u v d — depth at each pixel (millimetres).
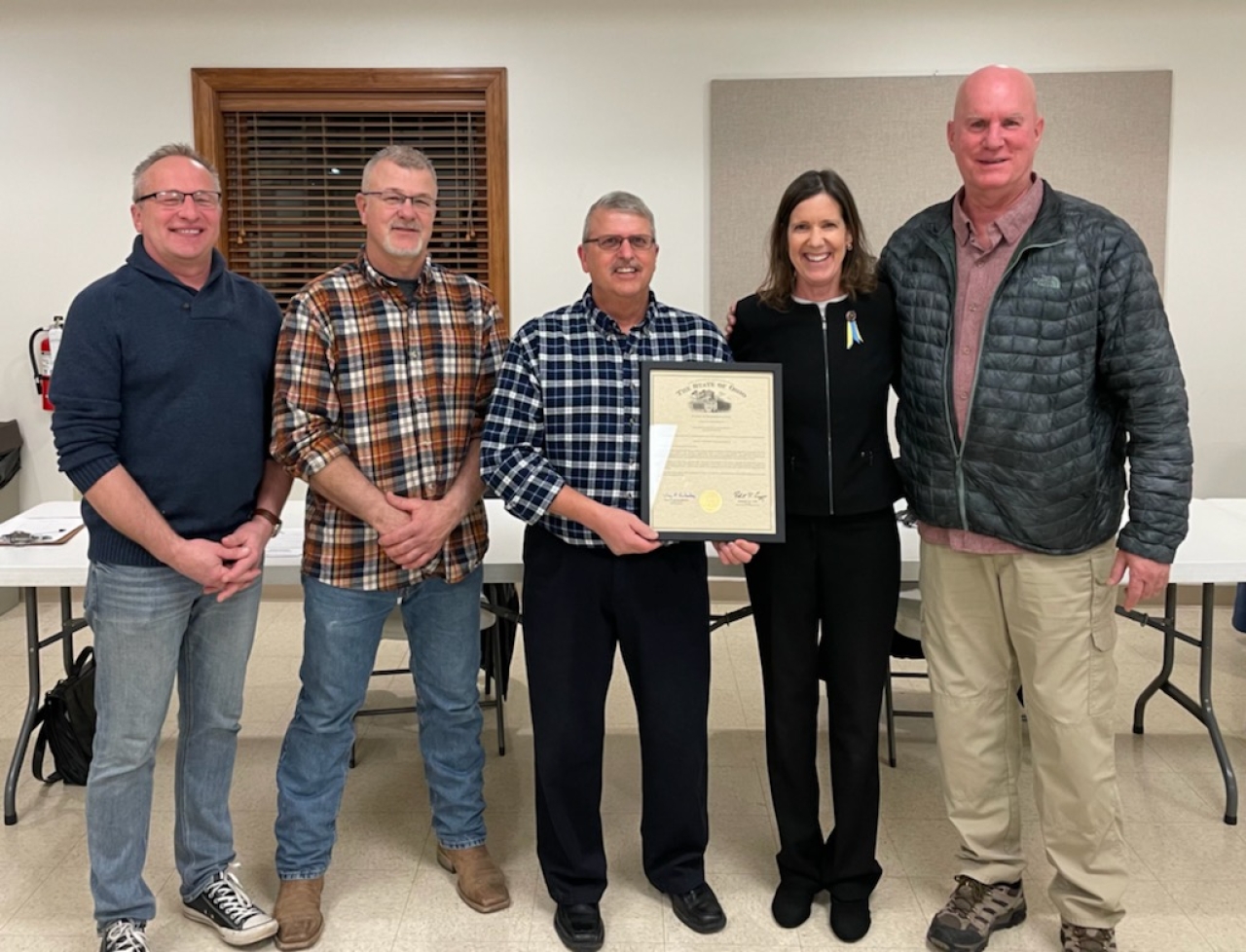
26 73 4527
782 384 2045
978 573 2100
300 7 4477
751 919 2279
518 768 3076
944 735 2193
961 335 2000
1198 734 3262
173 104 4547
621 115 4531
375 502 2045
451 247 4703
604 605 2107
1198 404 4605
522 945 2201
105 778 2035
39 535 2920
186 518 2000
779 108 4480
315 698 2195
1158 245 4500
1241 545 2754
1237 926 2250
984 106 1866
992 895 2213
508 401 2070
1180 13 4375
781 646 2141
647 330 2104
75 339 1889
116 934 2078
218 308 1991
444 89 4527
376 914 2320
